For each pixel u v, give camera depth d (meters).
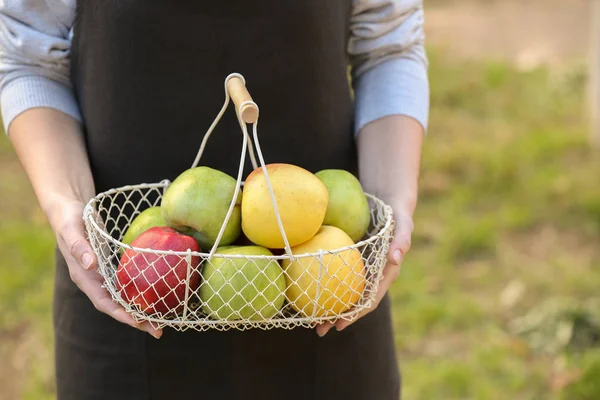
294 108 1.31
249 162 1.33
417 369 2.52
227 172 1.33
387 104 1.40
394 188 1.31
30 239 3.27
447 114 4.85
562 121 4.67
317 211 1.06
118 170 1.33
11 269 3.09
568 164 4.03
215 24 1.23
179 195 1.08
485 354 2.59
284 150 1.34
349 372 1.42
